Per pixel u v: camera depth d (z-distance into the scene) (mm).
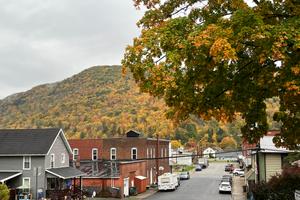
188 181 77188
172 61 10227
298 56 10266
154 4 12953
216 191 58906
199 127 155500
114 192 53094
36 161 49688
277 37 9719
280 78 11062
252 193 30078
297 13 11008
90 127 142375
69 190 47719
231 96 12453
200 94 12102
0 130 53938
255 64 11625
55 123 162750
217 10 12117
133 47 10828
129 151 67625
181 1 12656
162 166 79312
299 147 16172
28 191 48594
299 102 11617
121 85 185500
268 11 11477
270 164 35688
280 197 24000
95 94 184000
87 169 58406
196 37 9961
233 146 146500
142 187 60094
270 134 36375
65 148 54656
